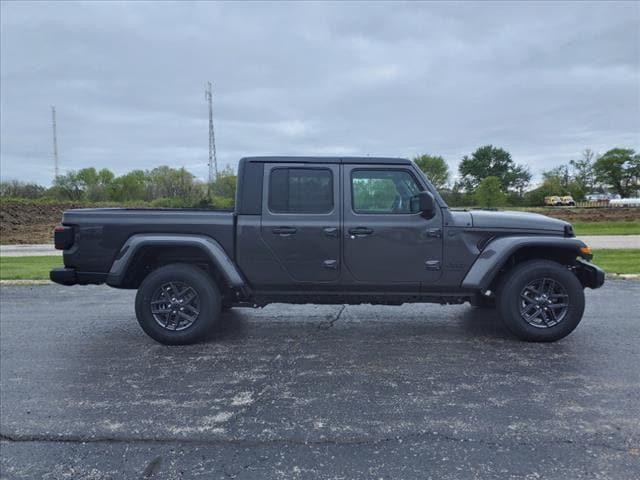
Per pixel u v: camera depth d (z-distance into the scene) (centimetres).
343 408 347
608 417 327
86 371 431
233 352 481
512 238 487
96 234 503
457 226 492
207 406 354
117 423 328
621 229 1942
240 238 497
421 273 496
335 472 266
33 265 1142
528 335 490
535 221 502
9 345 513
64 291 849
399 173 500
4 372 430
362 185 501
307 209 500
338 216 495
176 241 490
